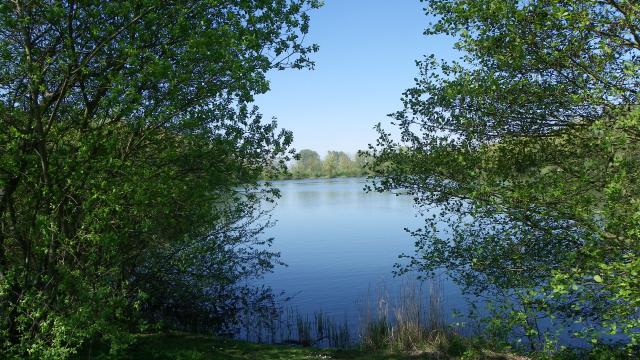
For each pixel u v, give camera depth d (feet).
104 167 24.49
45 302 24.52
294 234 126.82
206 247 38.45
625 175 20.08
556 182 22.86
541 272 25.55
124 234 25.95
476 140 28.86
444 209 30.12
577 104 24.30
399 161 30.48
